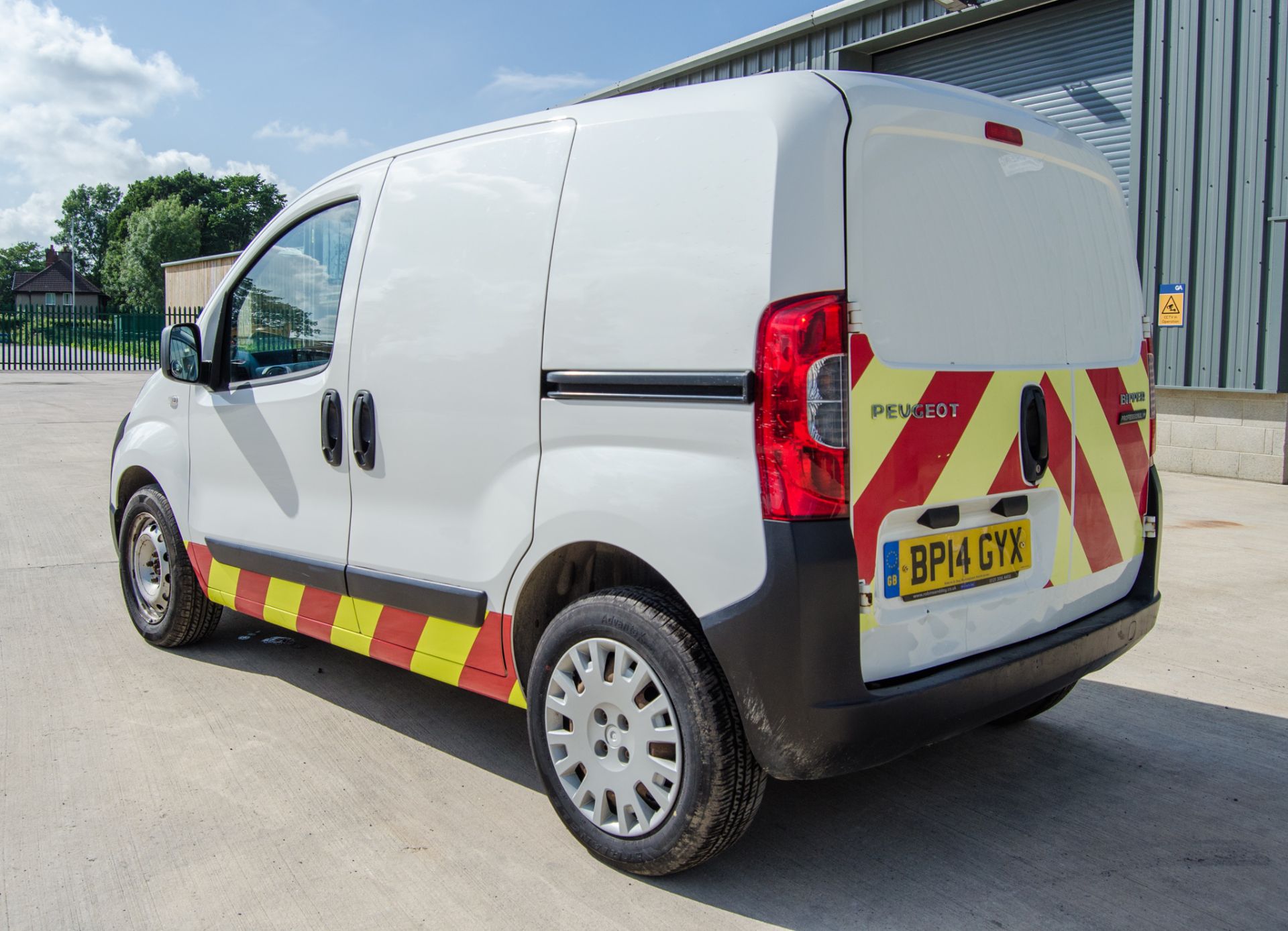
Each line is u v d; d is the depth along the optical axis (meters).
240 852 2.84
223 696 4.04
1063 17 10.67
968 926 2.48
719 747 2.45
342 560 3.50
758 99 2.47
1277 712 3.86
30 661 4.45
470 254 3.06
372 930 2.47
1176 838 2.92
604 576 3.04
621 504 2.58
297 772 3.36
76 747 3.54
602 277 2.69
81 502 8.28
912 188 2.56
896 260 2.49
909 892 2.63
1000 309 2.76
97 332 33.50
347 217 3.55
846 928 2.47
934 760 3.47
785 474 2.30
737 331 2.38
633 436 2.59
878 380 2.40
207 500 4.16
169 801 3.14
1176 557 6.28
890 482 2.43
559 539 2.75
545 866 2.77
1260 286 8.99
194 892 2.64
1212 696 4.03
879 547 2.42
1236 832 2.95
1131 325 3.36
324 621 3.64
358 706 3.95
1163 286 9.73
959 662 2.63
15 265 137.38
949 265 2.62
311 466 3.60
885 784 3.28
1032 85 11.03
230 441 3.99
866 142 2.45
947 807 3.12
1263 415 9.16
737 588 2.37
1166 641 4.68
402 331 3.24
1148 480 3.37
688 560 2.45
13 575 5.94
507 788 3.25
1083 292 3.11
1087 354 3.09
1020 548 2.81
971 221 2.71
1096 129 10.49
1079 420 3.01
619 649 2.63
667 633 2.51
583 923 2.50
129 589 4.75
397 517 3.28
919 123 2.60
